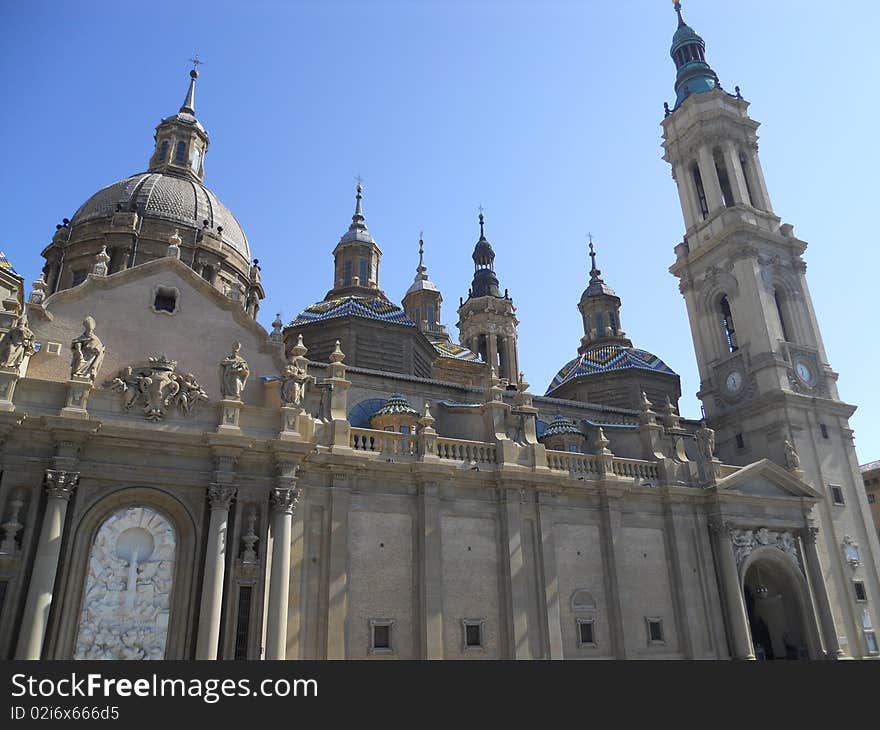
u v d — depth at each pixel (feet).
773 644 129.49
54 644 72.23
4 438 76.07
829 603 123.85
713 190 167.22
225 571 81.51
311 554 89.97
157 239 142.72
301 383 93.76
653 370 164.04
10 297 103.96
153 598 78.84
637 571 112.37
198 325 96.43
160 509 82.53
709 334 161.89
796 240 163.32
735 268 157.38
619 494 114.01
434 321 231.30
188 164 167.94
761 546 123.24
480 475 103.81
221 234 151.02
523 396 117.60
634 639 106.93
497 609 99.66
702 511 121.70
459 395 127.34
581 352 192.24
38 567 71.82
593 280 203.21
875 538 140.15
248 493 86.07
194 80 184.96
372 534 95.14
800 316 157.17
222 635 78.89
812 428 143.33
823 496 136.05
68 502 77.15
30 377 81.71
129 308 92.89
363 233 181.57
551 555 105.09
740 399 150.71
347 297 150.82
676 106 186.29
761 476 127.75
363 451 97.66
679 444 127.54
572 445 125.39
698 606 114.52
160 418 84.02
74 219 150.61
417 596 94.73
